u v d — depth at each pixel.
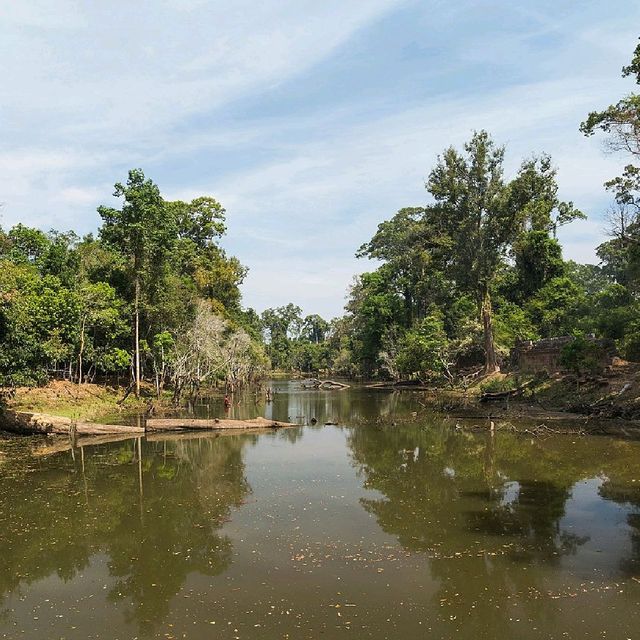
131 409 36.62
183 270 56.56
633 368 30.97
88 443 24.25
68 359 37.69
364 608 7.98
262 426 28.77
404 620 7.60
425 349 52.94
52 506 13.80
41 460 20.14
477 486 15.44
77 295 36.44
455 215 44.97
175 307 44.66
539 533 11.27
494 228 43.72
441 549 10.42
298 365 126.00
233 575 9.30
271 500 14.27
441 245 45.78
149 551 10.56
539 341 40.22
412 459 19.81
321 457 20.53
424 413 34.59
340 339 104.75
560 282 54.03
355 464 19.08
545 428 24.92
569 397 31.38
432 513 12.85
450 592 8.49
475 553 10.18
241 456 20.92
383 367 70.44
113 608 8.16
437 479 16.45
